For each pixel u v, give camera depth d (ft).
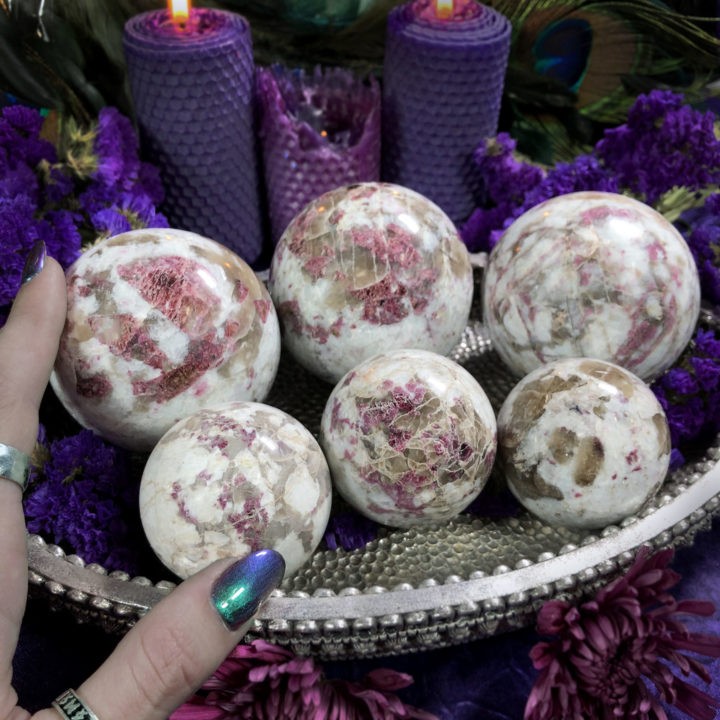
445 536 0.80
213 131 1.07
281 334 0.87
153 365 0.72
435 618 0.68
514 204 1.11
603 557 0.72
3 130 0.91
